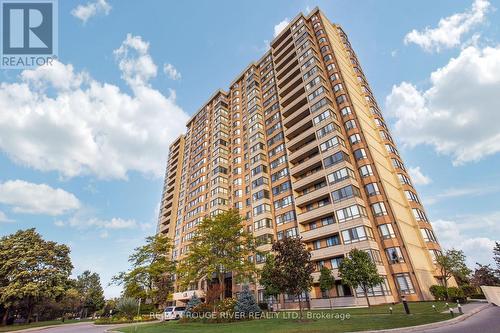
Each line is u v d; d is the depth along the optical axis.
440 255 33.06
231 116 74.88
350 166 39.94
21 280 42.53
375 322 16.22
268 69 68.31
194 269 35.09
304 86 52.00
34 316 57.56
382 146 45.56
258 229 48.56
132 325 30.31
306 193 43.12
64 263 48.31
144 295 41.75
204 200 66.88
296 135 52.53
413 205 39.56
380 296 30.55
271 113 60.81
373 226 36.00
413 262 32.19
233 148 68.06
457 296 27.88
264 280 31.58
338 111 46.78
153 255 45.84
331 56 53.59
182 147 94.62
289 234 44.50
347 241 35.03
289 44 62.22
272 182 52.88
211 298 30.48
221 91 80.62
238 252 36.41
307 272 21.23
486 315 17.44
